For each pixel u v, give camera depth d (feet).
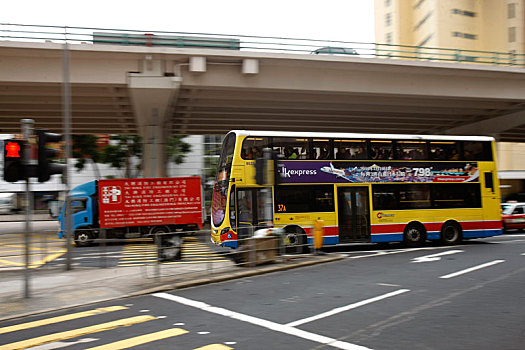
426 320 23.11
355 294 29.94
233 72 80.84
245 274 38.52
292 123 111.24
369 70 86.33
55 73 75.15
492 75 92.94
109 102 88.22
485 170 59.93
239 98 87.61
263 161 43.01
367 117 105.81
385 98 91.97
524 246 58.03
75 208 66.44
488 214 59.26
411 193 56.85
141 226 66.85
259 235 43.52
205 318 24.41
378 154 56.29
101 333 21.89
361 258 48.37
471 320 23.00
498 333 20.65
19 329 23.13
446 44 188.85
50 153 32.30
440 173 58.18
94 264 46.42
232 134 53.11
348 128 118.52
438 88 90.89
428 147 58.23
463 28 192.44
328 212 53.36
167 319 24.34
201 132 123.44
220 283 35.73
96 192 67.72
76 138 125.18
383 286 32.53
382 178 55.93
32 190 177.37
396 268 41.04
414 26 207.41
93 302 29.25
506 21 196.24
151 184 66.39
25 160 31.19
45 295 31.58
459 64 89.66
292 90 83.87
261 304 27.63
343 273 38.75
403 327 21.88
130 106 92.63
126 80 77.46
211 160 160.86
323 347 19.02
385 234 55.21
